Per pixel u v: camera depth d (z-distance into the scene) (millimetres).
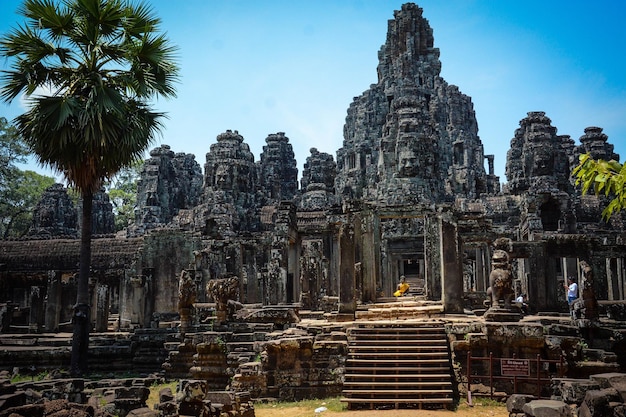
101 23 26484
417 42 94250
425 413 18203
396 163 59188
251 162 65750
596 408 12992
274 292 35969
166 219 73438
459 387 20594
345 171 85938
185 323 29094
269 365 21594
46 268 48844
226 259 43438
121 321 43562
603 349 22172
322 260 40125
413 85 87125
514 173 66625
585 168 9945
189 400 14359
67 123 25562
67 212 69000
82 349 26234
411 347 21016
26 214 73938
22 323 42938
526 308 32156
